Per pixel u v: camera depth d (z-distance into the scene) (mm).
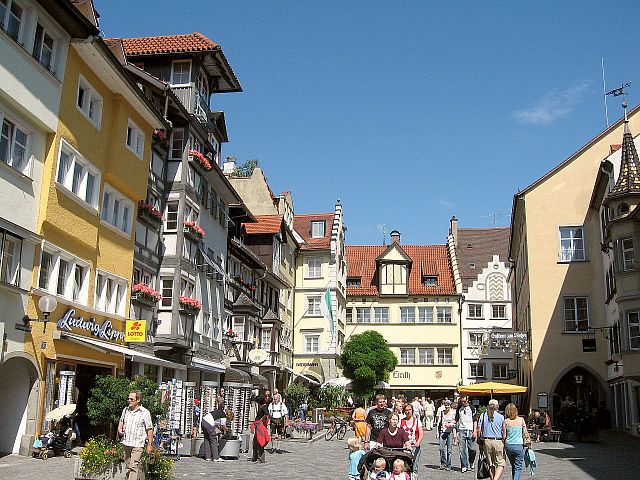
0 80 15984
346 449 26562
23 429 17406
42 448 17172
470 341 61156
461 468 19172
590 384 42188
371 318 63219
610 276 34188
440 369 61031
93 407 18688
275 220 46938
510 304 61531
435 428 45781
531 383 38562
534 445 28891
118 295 23594
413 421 14766
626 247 29891
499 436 15227
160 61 31047
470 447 19141
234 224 37938
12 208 16844
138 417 12336
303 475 16922
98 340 21234
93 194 21531
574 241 39594
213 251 33781
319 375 54094
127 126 23484
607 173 32812
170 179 28594
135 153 24188
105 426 21375
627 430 33594
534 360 38469
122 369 23156
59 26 18766
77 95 20000
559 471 19125
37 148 18047
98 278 22109
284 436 31188
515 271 55219
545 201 40156
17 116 17094
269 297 46844
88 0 20984
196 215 30453
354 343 54625
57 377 18797
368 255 68312
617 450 26250
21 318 17062
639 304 28844
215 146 34938
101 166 21812
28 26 17312
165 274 27594
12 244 16953
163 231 28094
